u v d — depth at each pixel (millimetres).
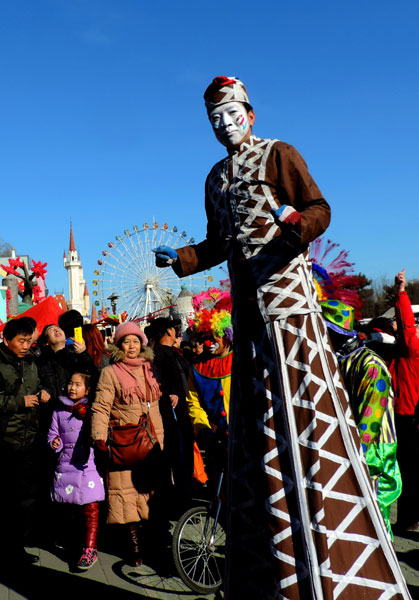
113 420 4207
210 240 2320
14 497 4547
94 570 4215
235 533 2027
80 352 5051
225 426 3785
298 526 1865
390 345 4930
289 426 1914
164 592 3834
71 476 4359
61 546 4738
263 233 2018
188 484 4984
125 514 4168
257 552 1970
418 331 5293
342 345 2875
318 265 2811
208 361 3916
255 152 2076
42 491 5180
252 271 2037
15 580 4039
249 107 2172
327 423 1928
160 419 4391
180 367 5297
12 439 4438
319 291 2799
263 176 2037
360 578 1858
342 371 2814
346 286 2871
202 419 3834
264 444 1948
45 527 5242
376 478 2791
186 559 3893
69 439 4422
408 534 4793
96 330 5867
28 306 18562
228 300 4121
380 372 2688
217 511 3846
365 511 1907
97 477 4383
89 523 4328
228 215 2096
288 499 1896
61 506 4691
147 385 4297
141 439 4164
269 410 1955
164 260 2311
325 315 2812
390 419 2869
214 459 3848
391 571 1889
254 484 1990
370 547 1888
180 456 4902
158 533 4617
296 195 2027
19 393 4430
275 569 1875
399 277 4863
